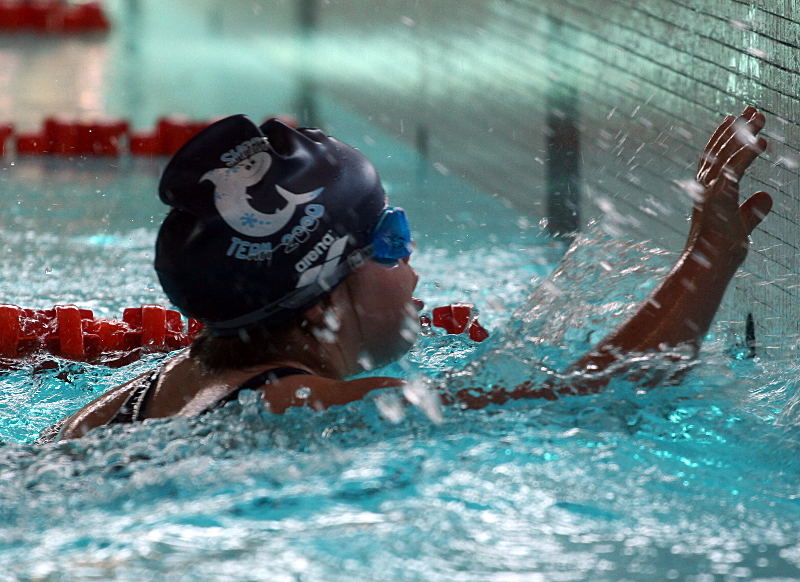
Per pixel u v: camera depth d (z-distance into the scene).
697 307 4.85
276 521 3.53
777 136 7.91
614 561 3.23
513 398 4.71
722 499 3.84
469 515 3.58
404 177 24.20
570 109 17.45
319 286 4.84
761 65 8.42
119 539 3.44
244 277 4.73
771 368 6.54
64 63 45.81
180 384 5.03
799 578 3.12
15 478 4.22
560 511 3.64
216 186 4.73
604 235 7.22
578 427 4.52
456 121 24.77
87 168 25.62
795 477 4.15
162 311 9.30
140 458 4.38
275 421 4.52
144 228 17.70
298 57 44.31
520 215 19.19
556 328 5.75
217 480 4.01
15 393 7.71
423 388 4.73
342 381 4.75
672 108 11.81
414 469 4.00
